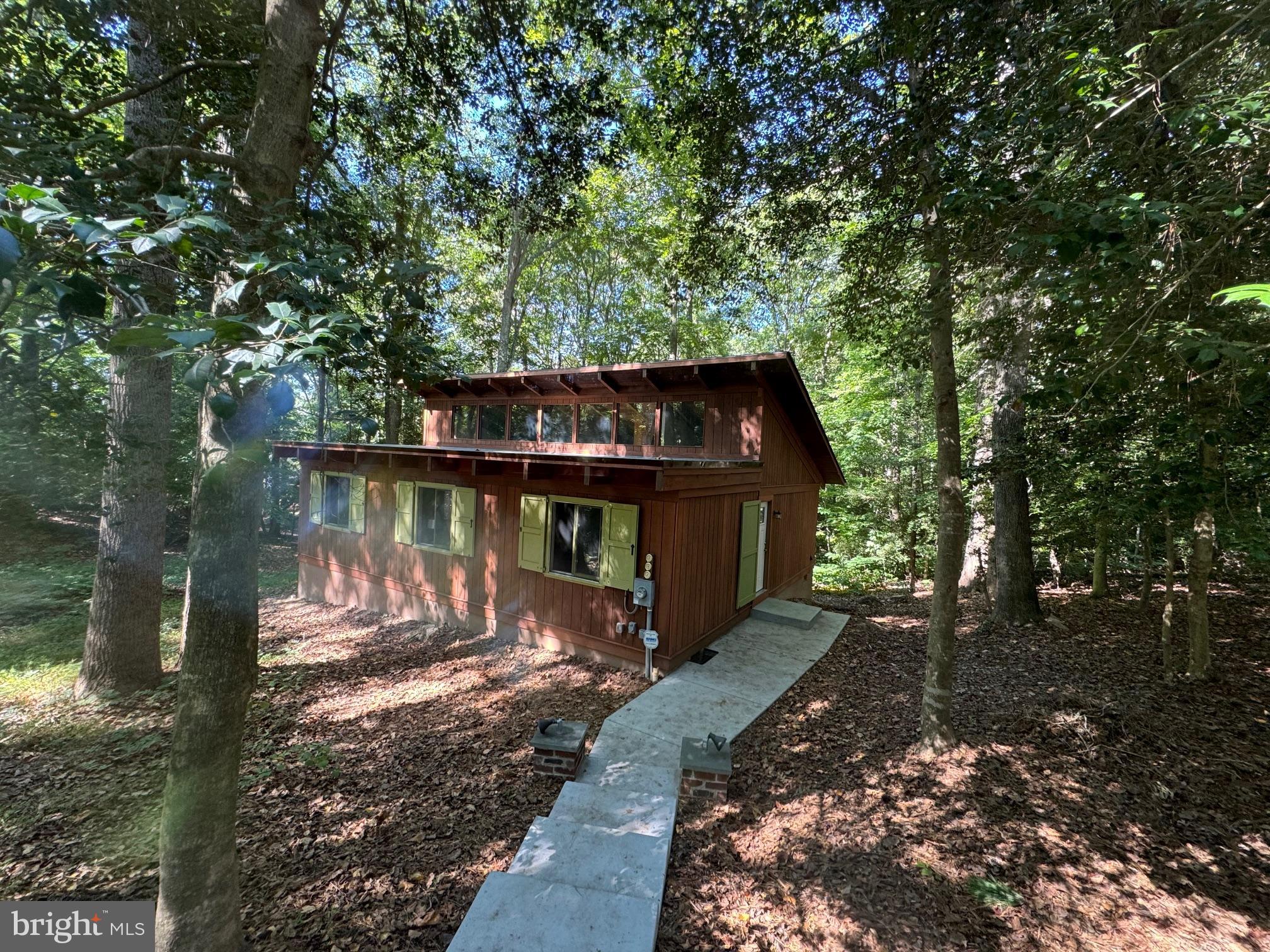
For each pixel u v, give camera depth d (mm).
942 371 4527
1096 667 6176
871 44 4199
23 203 1146
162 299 1944
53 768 4668
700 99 5008
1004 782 4027
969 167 3514
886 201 4875
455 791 4059
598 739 4680
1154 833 3463
